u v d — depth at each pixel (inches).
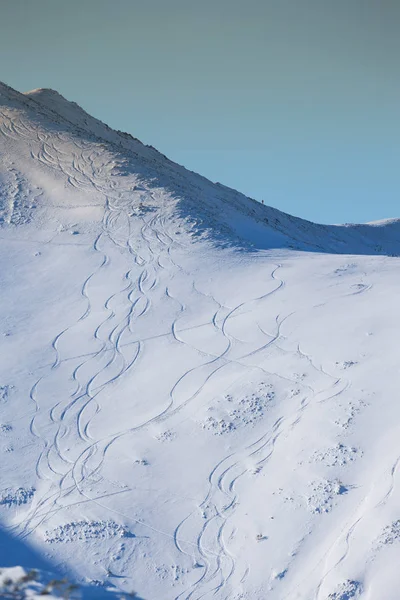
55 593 584.7
